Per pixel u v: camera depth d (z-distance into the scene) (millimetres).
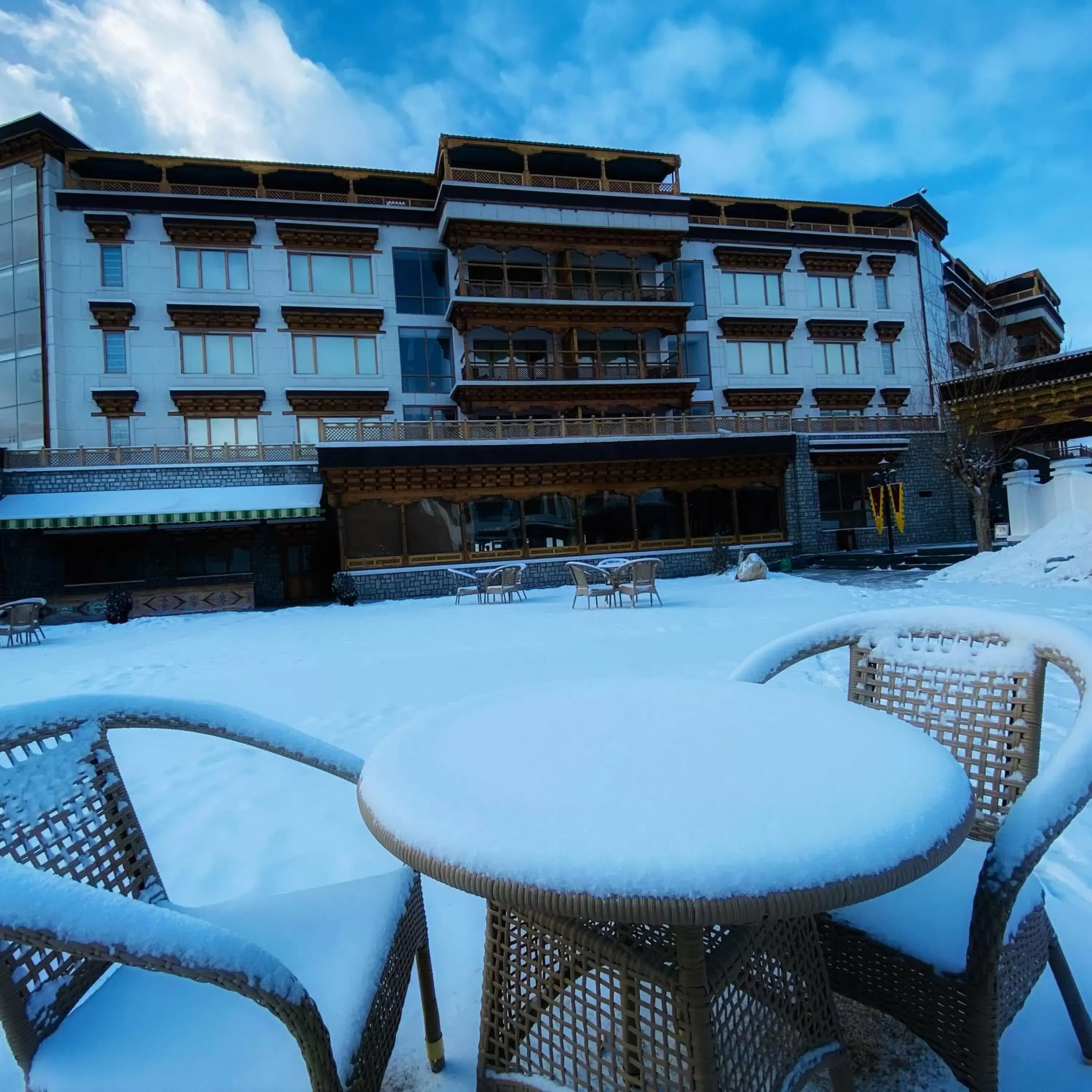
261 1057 1495
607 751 1774
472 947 2697
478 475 24828
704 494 27984
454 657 9797
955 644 2498
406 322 29812
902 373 35219
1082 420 21891
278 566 25859
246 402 27578
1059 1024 2102
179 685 8641
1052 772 1735
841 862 1233
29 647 14602
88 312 26703
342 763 2312
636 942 1558
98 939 1229
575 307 29719
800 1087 1585
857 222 37312
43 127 26438
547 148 30234
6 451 22891
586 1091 1585
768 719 1998
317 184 30547
